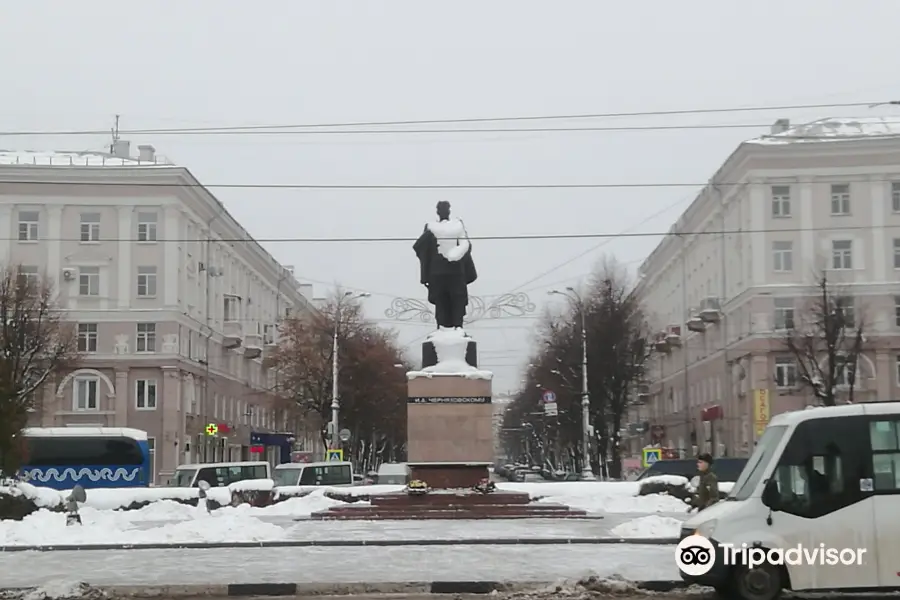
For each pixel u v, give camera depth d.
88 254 63.16
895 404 13.50
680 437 80.06
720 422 66.06
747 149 58.78
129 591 15.32
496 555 19.58
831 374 47.56
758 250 58.88
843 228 58.34
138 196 63.28
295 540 22.55
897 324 57.50
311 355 65.31
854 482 13.27
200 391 68.69
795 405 58.16
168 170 63.00
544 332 77.50
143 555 20.72
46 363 51.50
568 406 69.31
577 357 64.56
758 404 56.34
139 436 45.72
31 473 44.53
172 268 63.34
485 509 28.39
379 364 66.62
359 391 65.44
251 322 83.38
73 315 62.72
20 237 62.84
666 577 15.64
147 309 63.06
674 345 79.75
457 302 30.86
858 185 58.34
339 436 58.78
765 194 59.03
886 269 57.88
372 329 70.62
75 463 44.94
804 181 58.62
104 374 62.88
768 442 13.88
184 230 65.69
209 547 22.38
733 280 63.50
